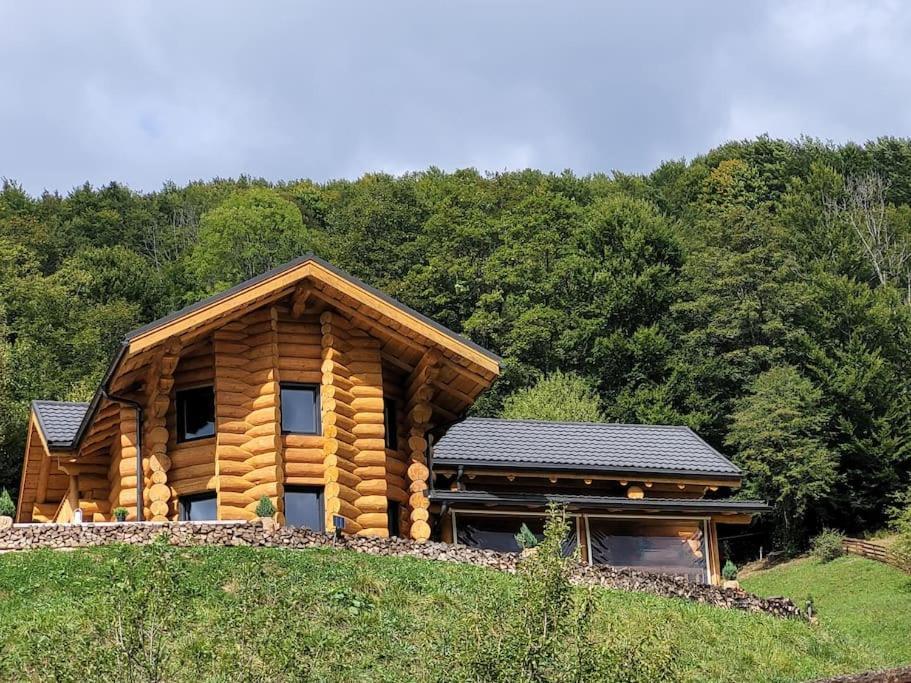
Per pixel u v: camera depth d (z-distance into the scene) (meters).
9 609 20.70
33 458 32.84
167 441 27.67
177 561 16.16
